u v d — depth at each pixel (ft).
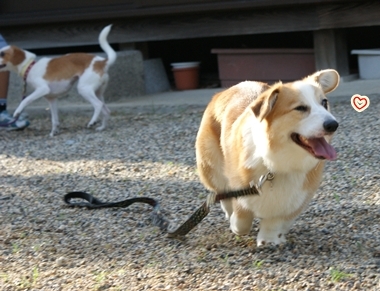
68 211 19.13
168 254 15.15
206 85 39.86
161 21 37.32
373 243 14.87
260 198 13.93
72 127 32.42
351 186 19.11
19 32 40.96
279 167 13.38
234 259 14.46
